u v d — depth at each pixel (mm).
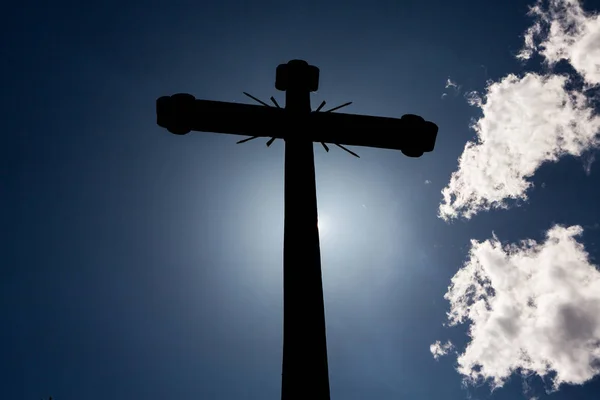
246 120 4762
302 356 3590
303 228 4176
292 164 4602
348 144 5039
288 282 3912
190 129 4824
